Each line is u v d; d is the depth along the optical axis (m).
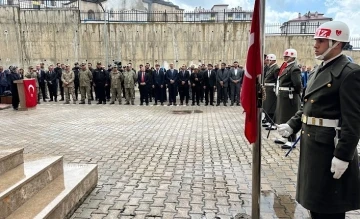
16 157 3.51
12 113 11.38
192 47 20.67
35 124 9.13
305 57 20.42
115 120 9.89
